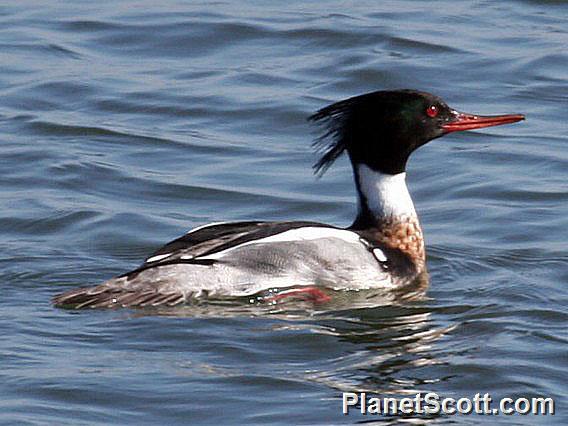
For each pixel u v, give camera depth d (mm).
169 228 18062
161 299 15133
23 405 12859
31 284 16016
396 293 15961
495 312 15258
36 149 20500
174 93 22422
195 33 24547
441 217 18562
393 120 16438
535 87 22547
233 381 13414
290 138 21172
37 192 19156
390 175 16562
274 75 23078
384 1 26078
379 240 16438
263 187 19484
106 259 17016
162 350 14078
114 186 19422
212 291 15305
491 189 19266
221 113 21859
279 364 13844
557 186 19312
